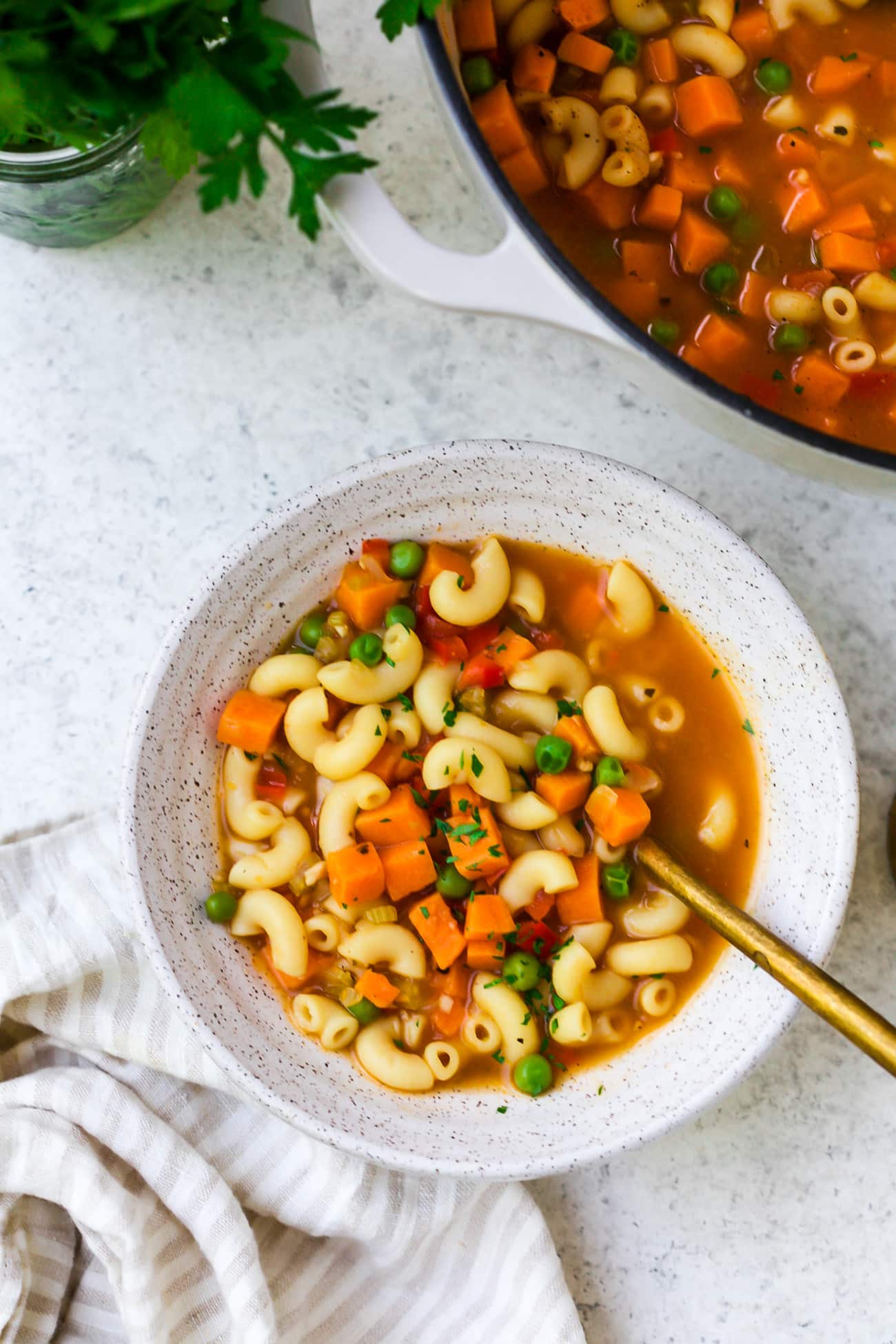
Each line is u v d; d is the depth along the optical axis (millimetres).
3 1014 698
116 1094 695
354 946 664
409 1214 696
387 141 715
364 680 668
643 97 674
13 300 717
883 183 679
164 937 646
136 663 715
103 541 716
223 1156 700
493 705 684
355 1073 668
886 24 680
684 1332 711
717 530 657
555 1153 639
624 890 669
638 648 686
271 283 716
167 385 716
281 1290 708
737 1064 642
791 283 674
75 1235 712
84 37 573
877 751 715
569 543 685
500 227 716
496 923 660
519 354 715
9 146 638
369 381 716
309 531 667
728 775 681
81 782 713
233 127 578
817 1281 712
